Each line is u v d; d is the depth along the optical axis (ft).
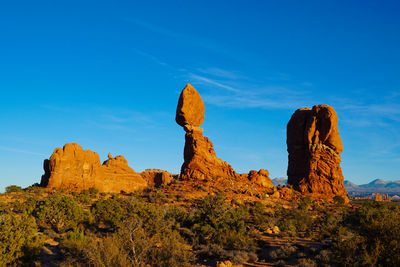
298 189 262.88
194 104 256.32
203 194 212.84
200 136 253.85
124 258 67.67
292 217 175.22
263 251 115.03
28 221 87.40
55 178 217.36
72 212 127.65
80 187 221.25
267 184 259.60
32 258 81.30
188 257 96.53
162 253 77.56
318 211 209.97
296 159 282.36
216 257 104.68
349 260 69.36
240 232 130.72
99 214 134.82
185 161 252.21
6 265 75.66
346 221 138.10
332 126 265.75
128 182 249.55
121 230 82.53
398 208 161.07
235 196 216.54
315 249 105.40
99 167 239.09
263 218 161.99
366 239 72.38
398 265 63.05
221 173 247.09
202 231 126.41
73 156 225.97
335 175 260.42
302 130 283.79
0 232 77.77
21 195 196.24
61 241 99.09
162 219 126.00
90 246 74.33
